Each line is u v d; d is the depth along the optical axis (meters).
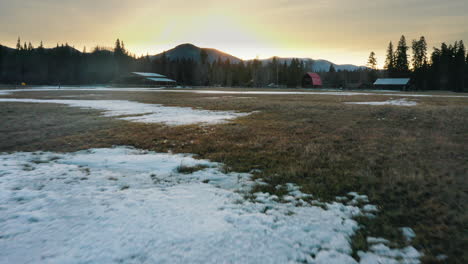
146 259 3.12
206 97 38.97
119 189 5.52
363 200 4.94
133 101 31.55
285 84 127.69
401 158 7.56
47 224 3.95
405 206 4.64
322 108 21.52
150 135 11.48
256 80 124.56
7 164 7.32
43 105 25.86
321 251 3.35
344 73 131.12
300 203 4.86
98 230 3.77
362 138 10.38
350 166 6.97
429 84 93.06
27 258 3.12
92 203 4.73
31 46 168.50
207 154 8.56
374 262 3.15
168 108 23.30
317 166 7.06
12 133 11.89
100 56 167.00
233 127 13.28
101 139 10.77
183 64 146.75
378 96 41.66
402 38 99.88
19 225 3.91
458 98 36.53
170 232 3.73
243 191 5.49
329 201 4.94
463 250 3.35
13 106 24.42
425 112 17.36
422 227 3.94
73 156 8.34
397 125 13.40
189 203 4.79
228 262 3.09
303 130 12.29
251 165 7.32
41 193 5.18
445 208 4.49
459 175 6.02
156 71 145.25
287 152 8.56
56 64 140.75
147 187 5.68
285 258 3.19
